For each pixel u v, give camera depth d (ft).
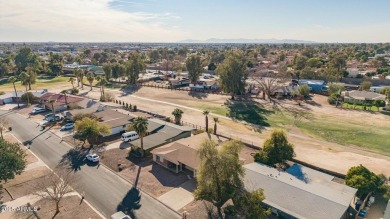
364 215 110.83
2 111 279.28
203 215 111.34
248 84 382.42
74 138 196.85
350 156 170.30
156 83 442.50
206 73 555.69
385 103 281.33
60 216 110.32
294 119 245.86
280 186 121.08
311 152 176.45
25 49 568.00
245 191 108.37
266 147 152.05
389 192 121.90
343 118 248.52
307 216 100.94
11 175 122.83
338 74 447.42
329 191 118.52
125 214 111.34
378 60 569.64
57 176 142.92
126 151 176.96
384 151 177.58
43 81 465.06
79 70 424.87
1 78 492.95
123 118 225.35
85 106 268.82
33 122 240.53
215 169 106.83
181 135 193.36
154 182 138.00
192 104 302.45
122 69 454.40
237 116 255.70
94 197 124.16
